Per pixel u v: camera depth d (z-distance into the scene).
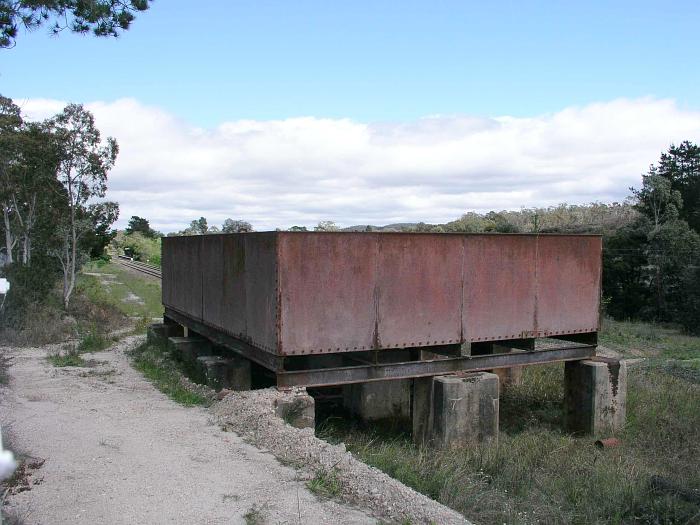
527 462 9.55
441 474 7.96
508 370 15.77
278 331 9.62
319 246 9.90
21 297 20.64
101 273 46.81
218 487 6.50
